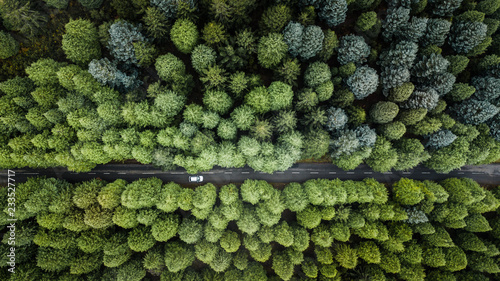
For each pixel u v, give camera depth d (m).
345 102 48.91
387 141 49.62
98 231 47.47
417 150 48.69
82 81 44.38
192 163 47.66
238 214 48.69
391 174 57.97
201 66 47.59
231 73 49.69
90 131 45.47
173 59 47.69
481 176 57.53
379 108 48.97
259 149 48.19
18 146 44.19
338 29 54.09
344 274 52.34
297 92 50.16
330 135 51.91
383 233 48.19
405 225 49.56
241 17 47.69
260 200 52.59
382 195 48.06
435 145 50.41
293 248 50.62
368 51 49.38
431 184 51.62
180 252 48.88
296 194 48.88
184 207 47.97
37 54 49.81
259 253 49.47
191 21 47.59
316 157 51.69
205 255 48.50
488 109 47.75
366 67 48.72
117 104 47.38
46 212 45.84
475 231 50.53
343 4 46.19
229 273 50.94
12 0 44.72
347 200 49.91
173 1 44.53
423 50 49.69
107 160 49.44
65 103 44.06
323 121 48.47
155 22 45.09
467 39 48.44
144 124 47.69
